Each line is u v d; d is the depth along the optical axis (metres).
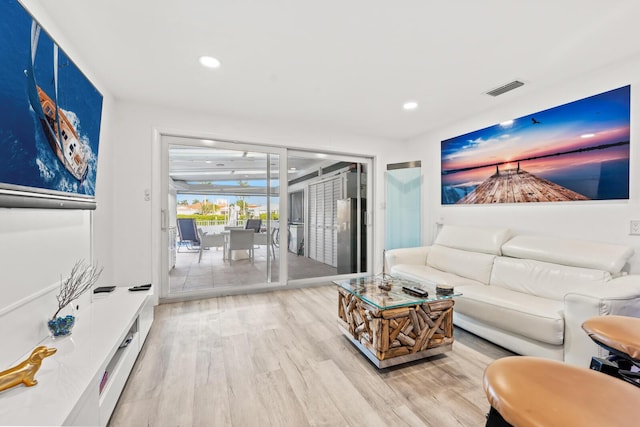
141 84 2.61
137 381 1.69
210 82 2.58
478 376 1.77
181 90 2.73
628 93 2.12
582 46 2.00
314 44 2.01
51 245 1.57
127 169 2.94
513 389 0.70
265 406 1.49
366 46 2.03
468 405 1.50
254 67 2.32
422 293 2.00
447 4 1.61
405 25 1.80
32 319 1.38
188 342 2.20
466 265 2.94
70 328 1.51
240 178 3.65
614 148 2.19
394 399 1.55
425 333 1.91
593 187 2.31
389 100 2.98
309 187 4.97
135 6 1.64
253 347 2.13
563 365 0.82
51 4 1.61
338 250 4.70
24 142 1.26
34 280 1.41
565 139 2.49
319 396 1.57
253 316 2.77
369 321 1.94
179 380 1.70
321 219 4.99
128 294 2.25
